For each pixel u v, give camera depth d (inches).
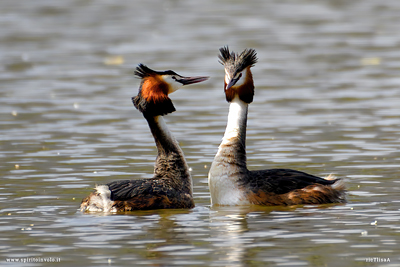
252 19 1699.1
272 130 773.9
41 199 517.3
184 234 428.1
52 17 1772.9
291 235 423.8
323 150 677.9
